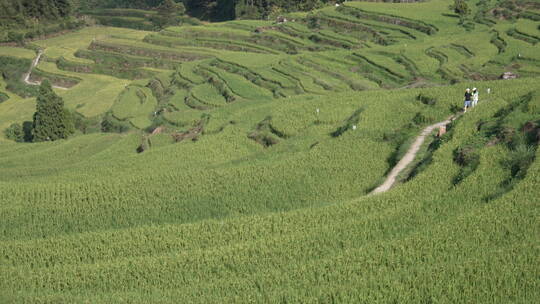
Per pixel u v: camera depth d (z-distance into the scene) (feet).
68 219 165.78
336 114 238.68
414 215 126.41
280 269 111.86
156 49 577.84
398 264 104.68
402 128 198.70
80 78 542.57
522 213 114.01
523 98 176.65
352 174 173.99
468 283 93.25
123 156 245.65
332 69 404.16
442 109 205.87
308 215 138.92
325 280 103.45
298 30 547.08
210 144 234.17
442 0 586.45
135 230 143.74
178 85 435.12
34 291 115.85
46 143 301.63
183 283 113.39
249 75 413.18
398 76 371.15
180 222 159.74
